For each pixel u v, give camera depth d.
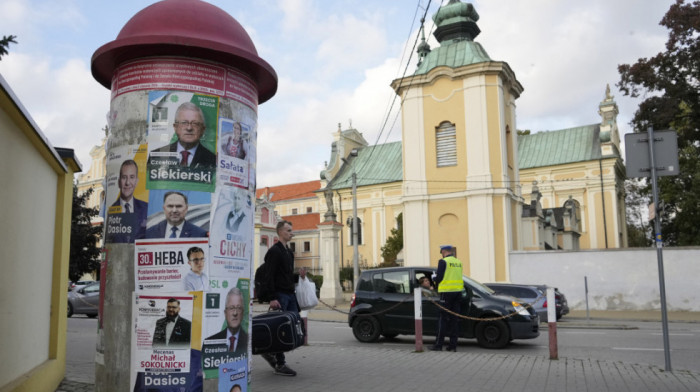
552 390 7.42
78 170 8.45
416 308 11.31
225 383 4.77
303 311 13.07
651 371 8.86
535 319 12.52
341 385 7.75
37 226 6.50
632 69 28.42
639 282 25.98
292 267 8.47
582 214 55.66
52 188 7.36
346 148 66.56
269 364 9.48
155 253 4.64
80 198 21.70
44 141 6.13
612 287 26.44
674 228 43.44
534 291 19.17
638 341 13.92
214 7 5.14
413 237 31.91
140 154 4.71
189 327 4.62
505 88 32.78
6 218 5.24
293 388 7.54
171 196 4.67
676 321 21.11
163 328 4.59
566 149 58.22
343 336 15.37
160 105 4.73
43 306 6.97
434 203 31.73
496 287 19.56
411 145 32.66
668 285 25.59
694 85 27.41
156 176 4.68
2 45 7.16
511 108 33.47
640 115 28.25
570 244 46.75
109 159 4.94
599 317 22.89
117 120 4.86
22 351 5.95
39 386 6.30
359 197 61.22
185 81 4.78
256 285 8.21
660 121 27.16
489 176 30.22
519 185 33.19
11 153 5.36
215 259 4.77
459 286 11.54
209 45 4.73
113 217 4.79
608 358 10.93
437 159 32.00
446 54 33.16
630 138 9.25
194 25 4.82
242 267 5.01
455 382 7.96
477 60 31.56
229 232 4.89
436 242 31.38
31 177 6.14
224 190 4.88
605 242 54.03
